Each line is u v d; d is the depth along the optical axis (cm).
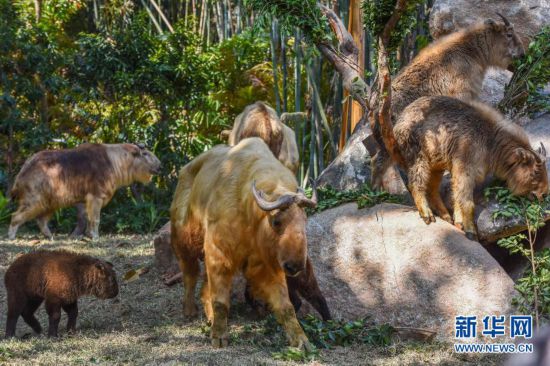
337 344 646
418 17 1175
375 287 690
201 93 1557
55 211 1309
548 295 641
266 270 611
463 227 682
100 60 1495
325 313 688
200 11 2080
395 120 809
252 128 971
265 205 534
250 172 605
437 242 675
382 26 742
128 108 1559
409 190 716
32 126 1494
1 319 802
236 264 619
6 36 1452
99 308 827
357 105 1101
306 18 831
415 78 834
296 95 1386
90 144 1328
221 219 610
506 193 696
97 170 1305
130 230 1416
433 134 683
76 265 701
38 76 1511
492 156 686
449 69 838
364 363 587
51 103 1669
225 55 1683
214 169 662
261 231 574
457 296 654
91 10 2103
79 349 640
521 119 827
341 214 730
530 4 923
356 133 938
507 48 860
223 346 634
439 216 718
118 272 982
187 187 720
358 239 707
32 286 696
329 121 1478
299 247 541
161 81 1496
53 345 654
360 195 748
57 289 692
